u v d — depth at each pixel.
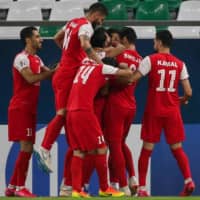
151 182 37.19
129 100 31.73
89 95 29.03
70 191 31.42
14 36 38.28
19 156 32.28
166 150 37.16
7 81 37.59
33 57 31.84
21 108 31.88
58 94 30.28
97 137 29.12
